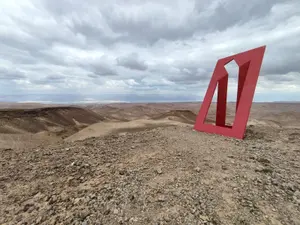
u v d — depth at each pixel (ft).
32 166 16.40
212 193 11.30
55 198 11.21
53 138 86.69
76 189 12.23
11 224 9.11
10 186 12.87
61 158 18.47
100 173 14.70
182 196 11.06
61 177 14.16
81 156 18.97
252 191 11.48
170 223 8.84
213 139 25.66
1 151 21.44
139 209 9.96
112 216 9.44
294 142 23.56
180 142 23.79
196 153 19.13
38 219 9.39
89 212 9.77
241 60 30.83
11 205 10.69
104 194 11.46
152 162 16.81
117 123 118.83
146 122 127.24
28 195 11.71
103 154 19.63
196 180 13.04
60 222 9.11
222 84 34.91
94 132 91.40
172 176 13.76
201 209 9.81
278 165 15.70
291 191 11.44
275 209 9.70
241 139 25.76
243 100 27.94
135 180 13.28
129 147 22.16
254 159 17.20
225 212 9.53
